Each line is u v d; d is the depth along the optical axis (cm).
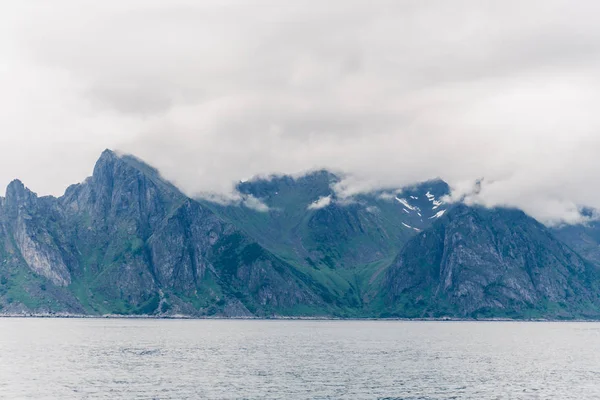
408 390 16162
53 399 14325
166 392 15388
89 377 17675
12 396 14638
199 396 14938
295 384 16950
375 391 15950
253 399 14662
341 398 14938
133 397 14675
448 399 14975
